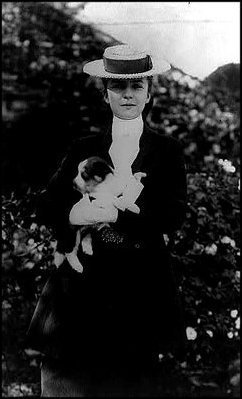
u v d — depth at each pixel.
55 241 3.26
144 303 2.73
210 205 3.26
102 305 2.71
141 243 2.73
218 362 3.28
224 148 3.42
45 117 3.34
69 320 2.72
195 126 3.40
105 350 2.72
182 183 2.79
